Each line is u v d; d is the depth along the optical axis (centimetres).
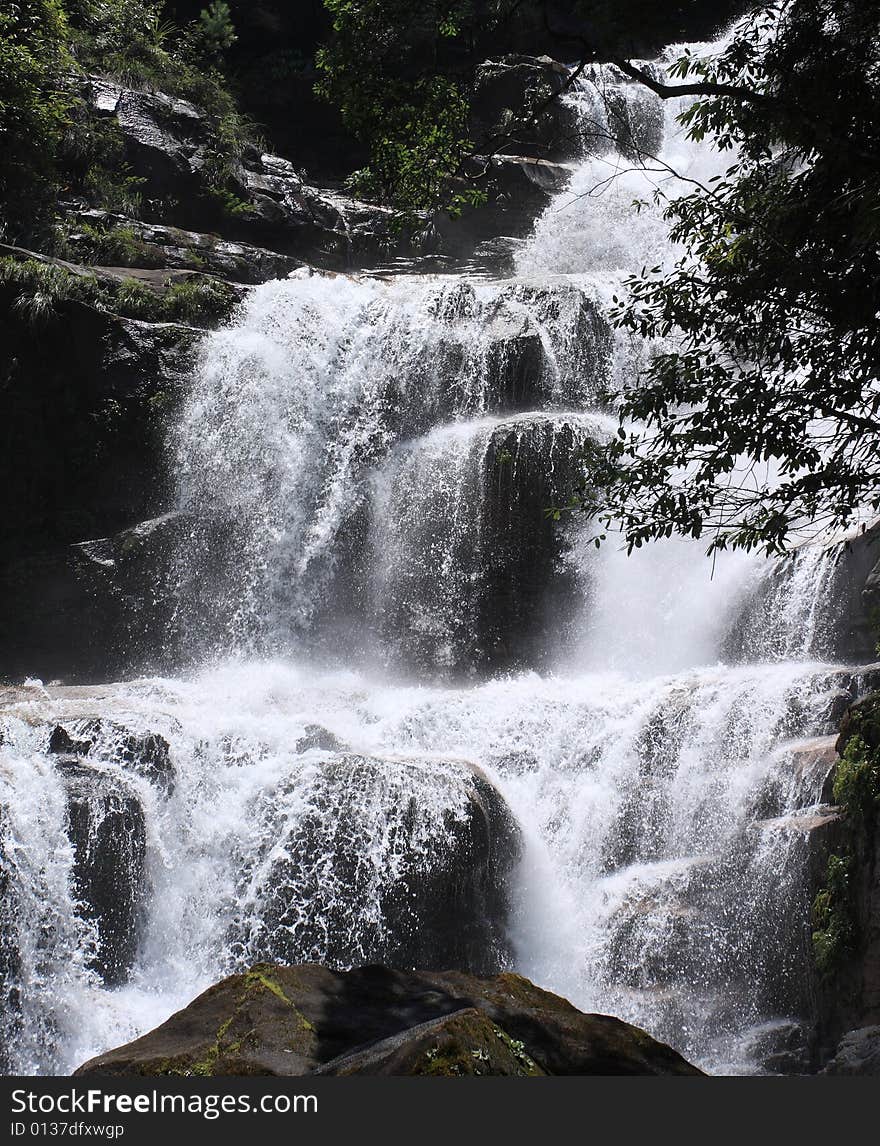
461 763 1365
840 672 1302
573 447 1947
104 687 1683
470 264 2830
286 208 2836
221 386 2145
